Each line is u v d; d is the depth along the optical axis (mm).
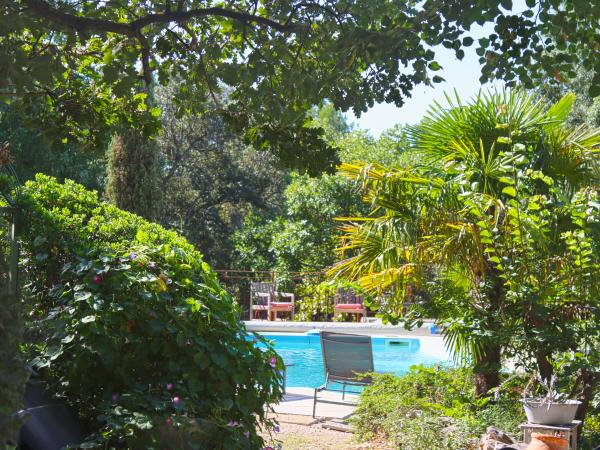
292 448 5906
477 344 5973
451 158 6527
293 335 15086
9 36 3693
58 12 3652
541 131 6297
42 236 4773
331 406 7891
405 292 6250
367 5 3779
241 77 4027
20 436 3828
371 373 7348
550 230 5625
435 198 5965
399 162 19859
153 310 4332
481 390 6238
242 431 4344
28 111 4746
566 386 5605
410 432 5477
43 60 3566
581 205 5309
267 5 4531
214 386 4328
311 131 4523
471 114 6426
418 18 3604
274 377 4633
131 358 4285
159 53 4574
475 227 5801
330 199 18906
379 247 6328
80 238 4867
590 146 6309
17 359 2338
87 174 18938
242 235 20484
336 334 7738
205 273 4922
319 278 17438
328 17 4020
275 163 4652
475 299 5973
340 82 3994
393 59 3758
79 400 4266
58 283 4809
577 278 5488
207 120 24609
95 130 4863
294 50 4258
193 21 4824
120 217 5461
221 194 25734
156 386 4289
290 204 19750
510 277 5504
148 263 4523
